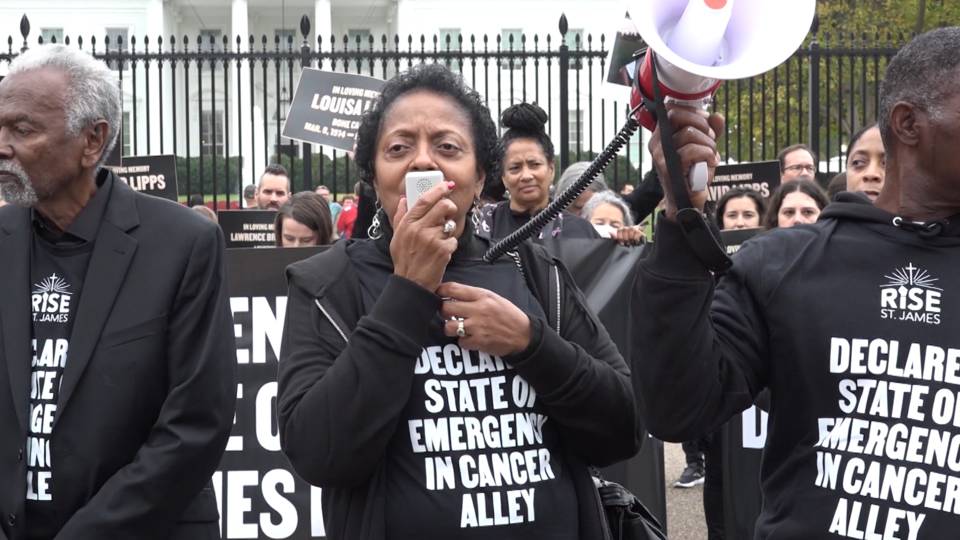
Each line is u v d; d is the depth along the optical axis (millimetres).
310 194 6355
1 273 3053
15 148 2926
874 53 13031
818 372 2324
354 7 48031
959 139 2277
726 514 4902
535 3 42750
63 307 3004
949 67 2293
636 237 5105
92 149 3037
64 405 2910
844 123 18828
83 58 3049
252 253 4965
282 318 4949
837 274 2361
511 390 2541
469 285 2619
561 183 7461
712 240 2238
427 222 2422
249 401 4922
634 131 2508
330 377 2434
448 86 2617
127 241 3039
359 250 2691
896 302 2299
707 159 2227
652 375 2326
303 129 8352
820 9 18047
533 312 2646
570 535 2541
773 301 2393
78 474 2904
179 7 47156
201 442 2957
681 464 8898
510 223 5797
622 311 5059
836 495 2271
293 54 13430
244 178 33000
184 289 3027
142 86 37031
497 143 2709
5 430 2947
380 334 2412
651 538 2775
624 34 3971
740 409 2443
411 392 2498
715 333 2418
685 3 2221
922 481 2203
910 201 2371
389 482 2480
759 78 16906
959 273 2287
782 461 2414
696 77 2172
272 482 4902
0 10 44969
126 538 2842
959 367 2221
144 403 2984
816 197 6023
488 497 2469
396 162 2562
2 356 2986
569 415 2566
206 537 3127
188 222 3104
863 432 2275
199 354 3014
